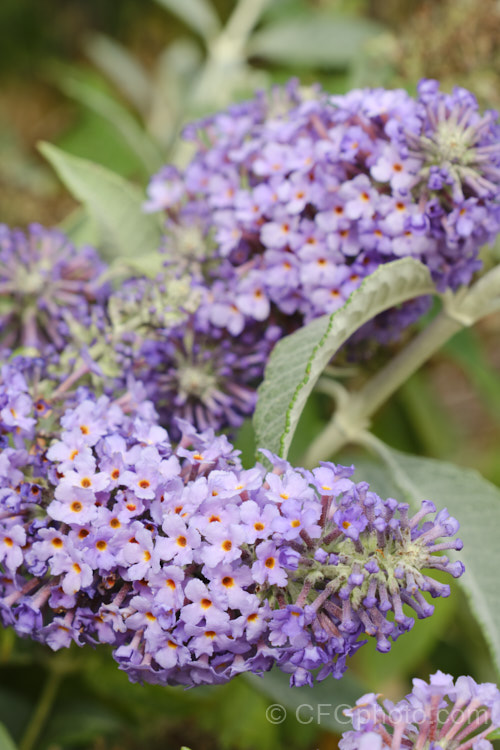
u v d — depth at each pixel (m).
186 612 0.34
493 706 0.35
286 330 0.43
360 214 0.40
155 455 0.36
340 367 0.45
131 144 0.61
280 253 0.41
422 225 0.39
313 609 0.34
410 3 0.68
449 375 0.81
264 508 0.35
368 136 0.40
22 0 0.90
